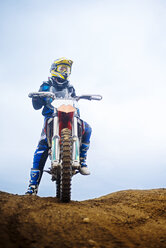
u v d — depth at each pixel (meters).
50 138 5.50
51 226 3.21
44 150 6.12
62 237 2.87
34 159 6.19
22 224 3.13
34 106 5.89
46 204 4.46
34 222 3.28
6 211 3.58
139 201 5.45
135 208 4.96
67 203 4.94
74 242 2.76
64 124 5.16
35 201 4.72
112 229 3.42
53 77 6.28
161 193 6.12
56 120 5.21
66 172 4.84
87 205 4.94
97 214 4.09
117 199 5.82
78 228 3.26
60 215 3.73
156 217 4.39
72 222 3.47
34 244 2.53
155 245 2.89
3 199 4.38
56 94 6.17
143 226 3.80
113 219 3.95
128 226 3.70
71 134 5.22
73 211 4.03
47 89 6.25
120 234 3.23
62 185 4.88
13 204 4.09
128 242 2.93
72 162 5.02
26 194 5.95
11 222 3.13
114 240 2.96
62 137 4.99
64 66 6.29
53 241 2.70
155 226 3.81
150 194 6.05
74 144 5.10
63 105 5.14
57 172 5.21
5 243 2.39
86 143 5.94
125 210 4.68
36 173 6.14
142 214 4.49
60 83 6.21
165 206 4.95
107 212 4.41
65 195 4.91
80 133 5.57
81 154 5.88
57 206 4.38
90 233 3.13
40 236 2.80
